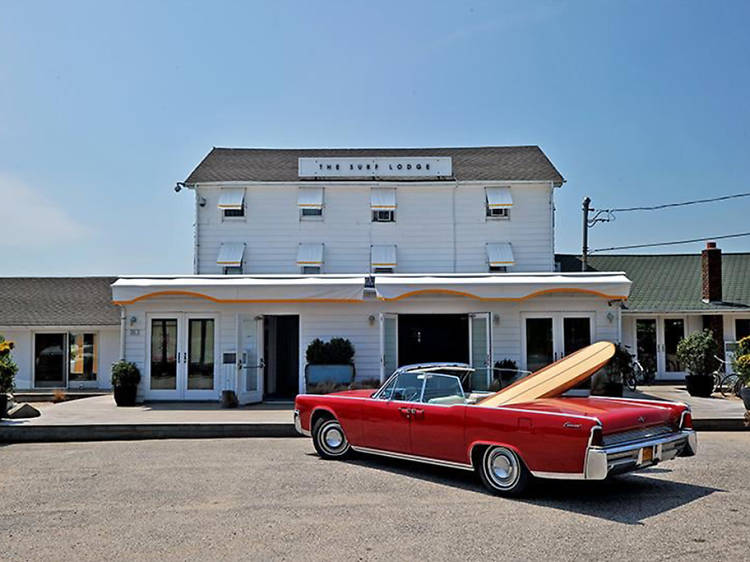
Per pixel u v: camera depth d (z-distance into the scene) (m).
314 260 23.75
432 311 18.77
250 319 18.70
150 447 12.38
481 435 8.31
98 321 25.95
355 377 18.67
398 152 28.61
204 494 8.38
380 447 9.86
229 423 13.80
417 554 6.00
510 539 6.41
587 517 7.16
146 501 8.05
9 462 10.92
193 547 6.27
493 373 9.90
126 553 6.11
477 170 25.69
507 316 18.62
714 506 7.54
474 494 8.30
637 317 25.64
